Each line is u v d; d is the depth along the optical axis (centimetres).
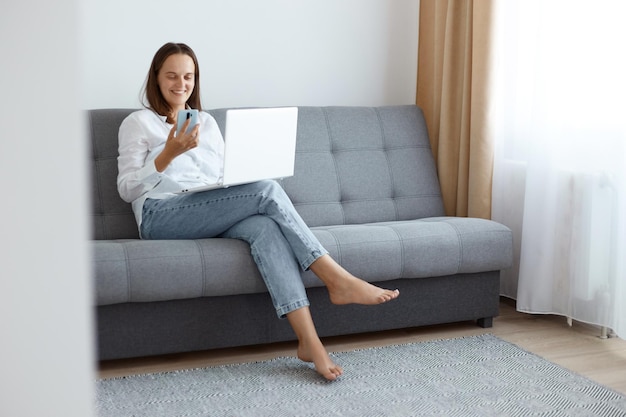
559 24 292
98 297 237
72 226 42
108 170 295
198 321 257
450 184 355
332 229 285
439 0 357
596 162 283
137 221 275
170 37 339
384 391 232
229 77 353
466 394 230
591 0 280
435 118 366
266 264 251
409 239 279
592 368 258
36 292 41
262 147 253
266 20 357
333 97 376
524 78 323
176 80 282
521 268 312
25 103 40
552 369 253
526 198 309
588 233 288
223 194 260
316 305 273
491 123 329
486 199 333
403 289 286
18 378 42
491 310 302
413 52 390
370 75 382
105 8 327
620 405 223
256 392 230
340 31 373
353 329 279
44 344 42
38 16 40
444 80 351
